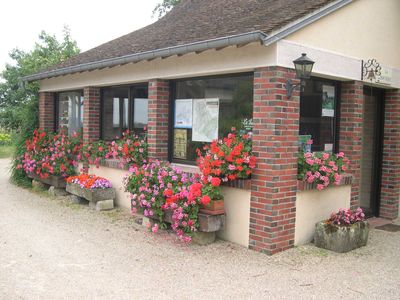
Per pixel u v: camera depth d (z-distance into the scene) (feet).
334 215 20.57
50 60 60.85
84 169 31.96
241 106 21.18
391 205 26.48
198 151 21.15
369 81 23.45
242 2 28.73
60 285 15.42
